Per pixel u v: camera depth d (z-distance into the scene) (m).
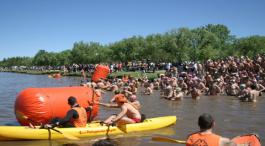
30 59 157.75
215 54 60.56
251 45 73.44
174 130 14.47
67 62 102.75
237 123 16.11
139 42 71.62
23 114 13.73
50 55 124.06
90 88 15.42
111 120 13.95
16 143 12.14
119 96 14.21
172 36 61.34
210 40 65.19
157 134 13.63
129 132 13.81
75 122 13.17
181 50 59.47
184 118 17.50
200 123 7.19
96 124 13.99
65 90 14.60
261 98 26.53
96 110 15.25
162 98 27.14
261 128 14.96
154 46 63.81
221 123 16.09
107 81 36.59
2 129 12.18
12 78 70.12
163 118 15.39
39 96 13.75
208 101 24.89
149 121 14.73
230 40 95.56
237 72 31.88
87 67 72.38
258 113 19.11
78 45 93.81
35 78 69.12
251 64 32.91
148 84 35.25
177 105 22.75
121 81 36.91
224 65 34.53
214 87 29.12
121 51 73.19
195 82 30.30
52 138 12.60
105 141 4.46
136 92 32.03
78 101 14.55
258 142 8.88
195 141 7.10
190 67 40.53
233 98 26.73
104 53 84.25
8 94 32.84
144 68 55.09
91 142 12.30
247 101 24.67
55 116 13.89
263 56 34.75
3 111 20.27
